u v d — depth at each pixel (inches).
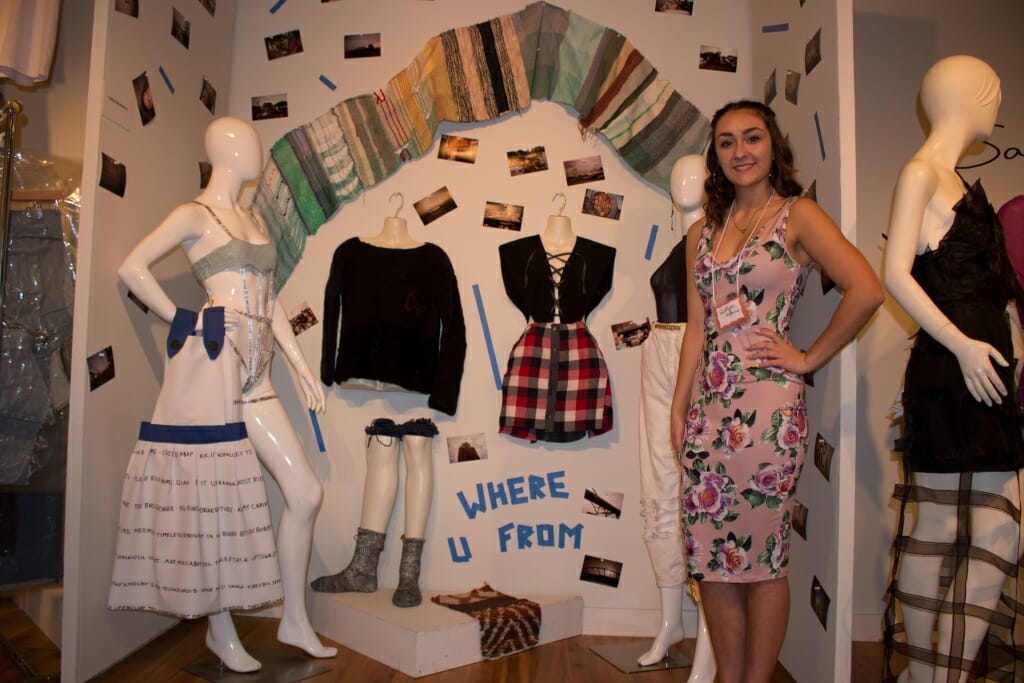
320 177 118.3
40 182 112.0
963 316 74.0
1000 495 75.4
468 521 117.2
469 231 119.3
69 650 86.4
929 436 75.3
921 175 73.9
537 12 117.0
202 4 114.7
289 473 94.8
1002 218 85.3
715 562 69.3
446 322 114.9
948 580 80.2
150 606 85.4
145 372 102.0
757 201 72.4
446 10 121.3
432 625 96.1
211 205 93.4
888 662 81.4
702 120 114.9
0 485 108.0
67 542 87.4
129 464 87.7
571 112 119.7
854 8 114.9
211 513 84.9
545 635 108.0
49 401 104.8
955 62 78.9
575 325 114.0
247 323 92.5
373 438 113.0
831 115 84.7
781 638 69.3
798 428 67.4
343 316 114.6
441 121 119.4
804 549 92.4
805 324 96.0
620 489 116.1
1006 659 88.7
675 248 99.3
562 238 115.8
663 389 96.5
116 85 93.7
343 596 108.7
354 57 122.2
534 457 117.3
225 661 93.0
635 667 98.0
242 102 123.6
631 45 116.5
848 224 80.7
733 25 118.8
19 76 105.0
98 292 91.2
